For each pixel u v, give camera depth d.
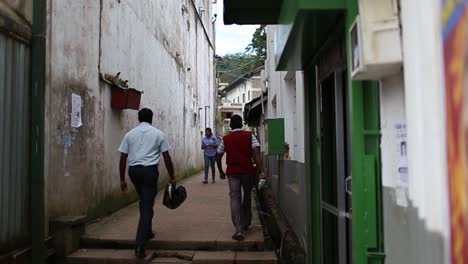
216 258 5.80
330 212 4.34
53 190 5.91
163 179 12.97
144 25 10.90
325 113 4.45
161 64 12.86
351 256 3.67
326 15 3.01
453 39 1.76
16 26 4.90
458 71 1.72
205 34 25.89
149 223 5.88
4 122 4.70
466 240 1.70
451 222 1.84
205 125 25.86
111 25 8.39
